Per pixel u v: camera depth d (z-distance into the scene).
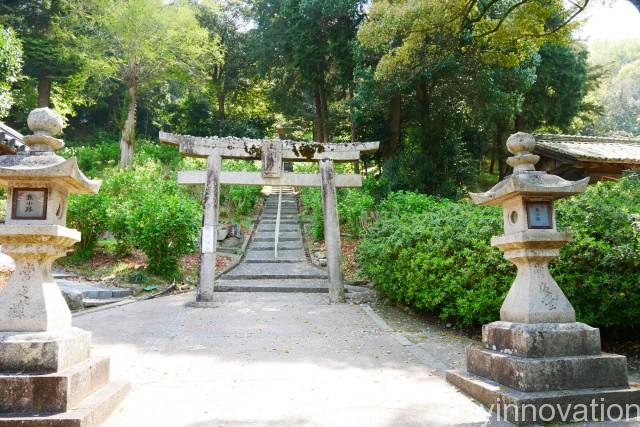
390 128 17.66
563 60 19.22
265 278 10.81
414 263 6.73
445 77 15.30
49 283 3.33
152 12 18.70
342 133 21.22
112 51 19.72
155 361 4.81
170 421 3.21
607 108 43.38
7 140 10.04
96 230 11.08
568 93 19.89
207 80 25.67
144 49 19.05
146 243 9.93
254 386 4.02
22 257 3.26
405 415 3.34
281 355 5.09
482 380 3.73
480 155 20.77
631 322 5.09
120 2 19.00
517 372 3.35
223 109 27.73
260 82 26.44
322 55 17.73
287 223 16.31
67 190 3.59
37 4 23.80
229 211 16.73
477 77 14.47
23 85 22.53
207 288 8.56
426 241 6.80
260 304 8.45
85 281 9.63
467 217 6.80
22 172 3.15
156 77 20.98
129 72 20.36
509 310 3.78
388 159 17.09
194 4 24.77
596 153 13.13
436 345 5.62
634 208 5.36
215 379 4.23
